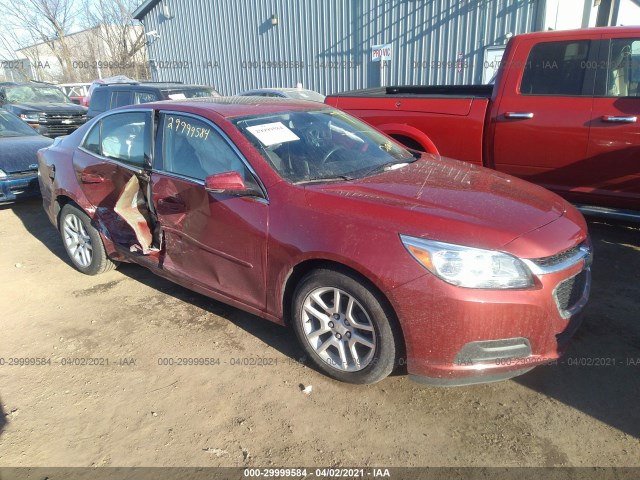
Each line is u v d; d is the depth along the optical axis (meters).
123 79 17.59
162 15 18.81
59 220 4.68
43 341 3.49
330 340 2.87
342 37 14.65
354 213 2.67
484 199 2.84
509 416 2.60
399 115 5.40
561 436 2.45
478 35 12.34
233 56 17.44
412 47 13.45
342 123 3.89
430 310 2.41
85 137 4.39
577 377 2.87
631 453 2.33
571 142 4.55
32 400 2.87
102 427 2.64
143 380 3.00
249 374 3.01
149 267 3.85
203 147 3.36
